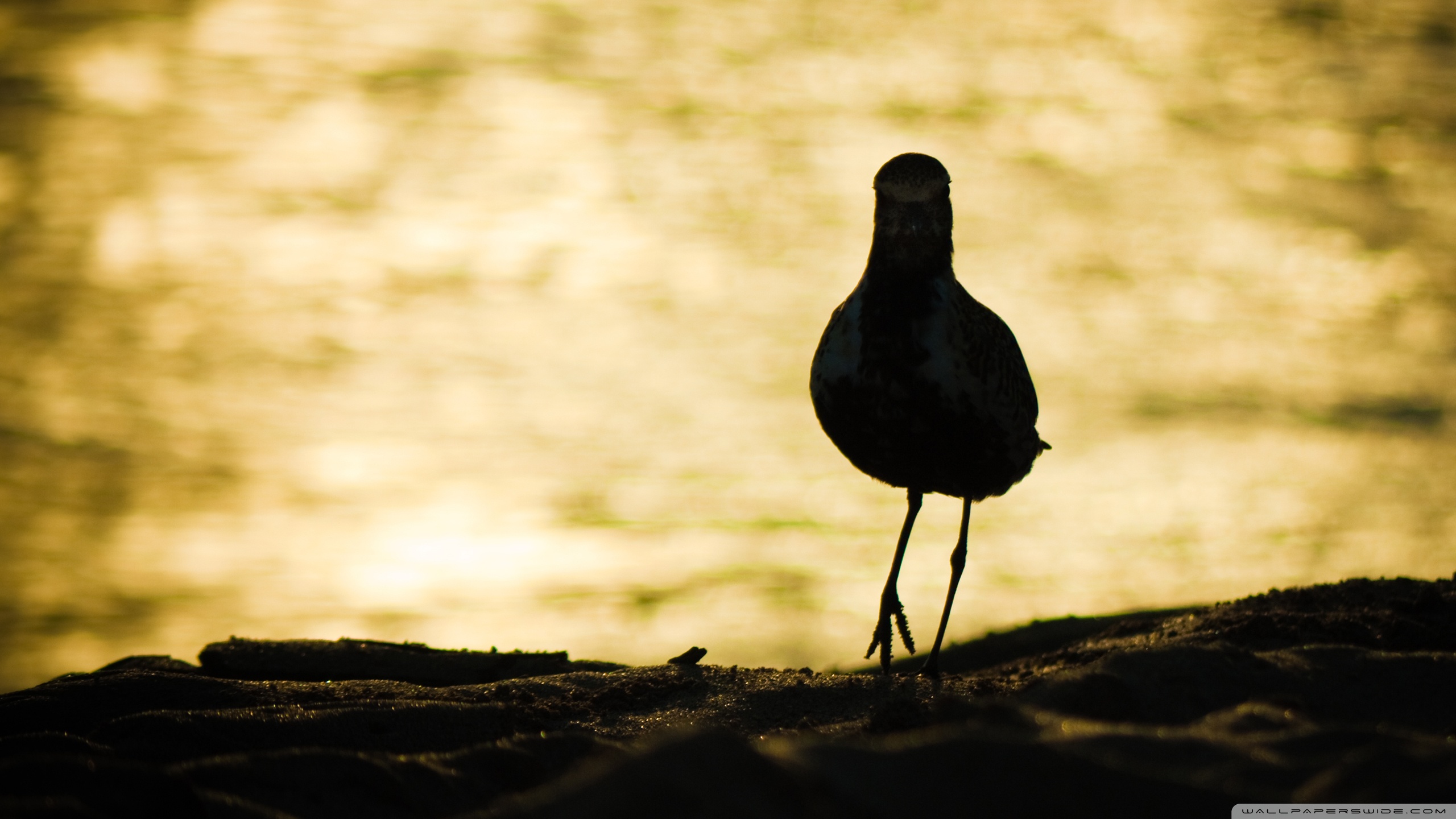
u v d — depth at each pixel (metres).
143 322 25.91
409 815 4.79
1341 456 20.55
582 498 19.36
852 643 15.02
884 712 5.86
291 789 4.77
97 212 31.66
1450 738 5.05
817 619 15.59
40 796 4.26
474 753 5.19
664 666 7.52
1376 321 27.58
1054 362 25.14
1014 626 10.59
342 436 21.62
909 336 7.31
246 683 6.57
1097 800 3.95
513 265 30.14
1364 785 4.02
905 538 8.06
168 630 15.75
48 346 24.58
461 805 4.93
